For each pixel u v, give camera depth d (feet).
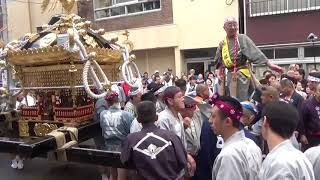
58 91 17.88
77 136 16.35
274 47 48.01
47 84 18.20
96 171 19.60
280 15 47.29
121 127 16.46
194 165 13.25
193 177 13.57
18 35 68.59
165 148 11.12
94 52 16.16
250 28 49.34
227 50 15.87
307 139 18.28
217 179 8.73
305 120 18.10
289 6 46.68
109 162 14.02
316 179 8.78
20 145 13.80
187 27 52.65
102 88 16.35
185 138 14.05
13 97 20.21
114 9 59.11
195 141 14.23
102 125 16.75
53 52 16.46
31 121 18.75
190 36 52.54
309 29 45.80
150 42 55.16
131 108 18.72
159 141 11.19
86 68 15.78
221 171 8.68
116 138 16.46
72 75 17.26
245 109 13.42
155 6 55.72
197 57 53.88
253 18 48.96
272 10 47.73
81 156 14.64
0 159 22.66
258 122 14.82
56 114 17.89
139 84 18.89
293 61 47.24
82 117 17.81
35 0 67.21
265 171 7.72
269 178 7.50
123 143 11.68
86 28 18.74
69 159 14.94
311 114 17.89
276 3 47.37
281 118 7.87
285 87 18.99
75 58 16.53
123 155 11.50
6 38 67.62
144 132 11.48
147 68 57.41
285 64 47.83
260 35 48.78
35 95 19.01
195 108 14.52
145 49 56.54
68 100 17.74
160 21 54.95
